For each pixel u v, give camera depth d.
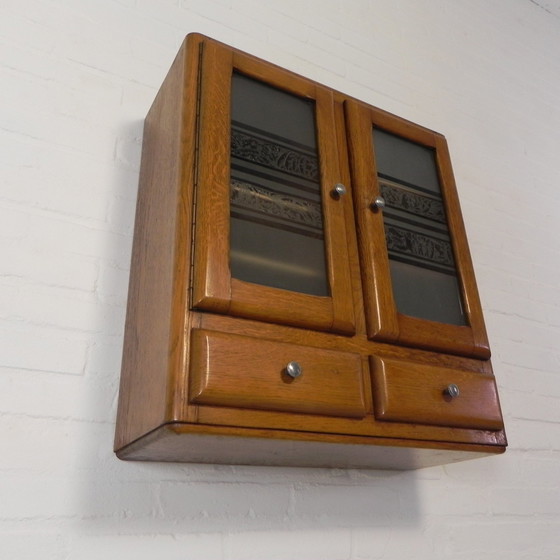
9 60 1.16
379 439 0.91
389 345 1.00
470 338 1.10
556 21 2.74
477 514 1.36
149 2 1.42
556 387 1.72
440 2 2.25
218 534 1.01
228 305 0.83
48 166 1.12
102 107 1.23
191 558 0.97
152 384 0.84
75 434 0.96
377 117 1.22
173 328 0.80
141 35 1.36
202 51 1.01
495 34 2.40
